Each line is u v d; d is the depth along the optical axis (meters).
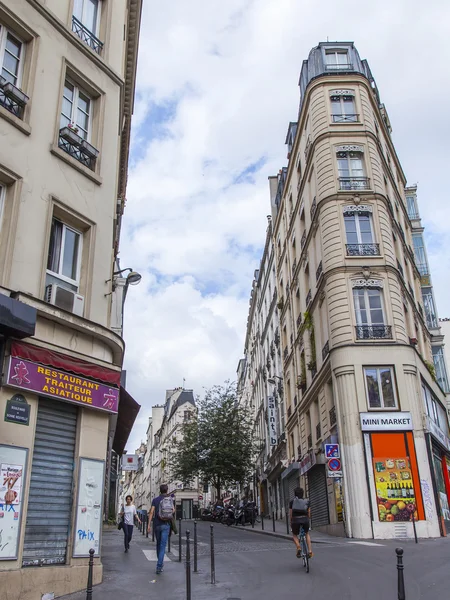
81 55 13.16
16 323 9.34
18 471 9.34
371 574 10.89
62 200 11.66
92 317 11.83
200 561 13.80
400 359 21.98
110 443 25.44
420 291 33.38
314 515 26.52
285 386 36.12
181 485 71.94
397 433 20.92
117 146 13.75
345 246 23.91
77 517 10.33
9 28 11.73
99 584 10.23
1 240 10.41
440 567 11.36
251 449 45.31
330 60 28.73
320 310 25.58
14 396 9.61
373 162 25.67
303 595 9.05
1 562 8.75
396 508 19.97
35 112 11.53
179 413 78.50
